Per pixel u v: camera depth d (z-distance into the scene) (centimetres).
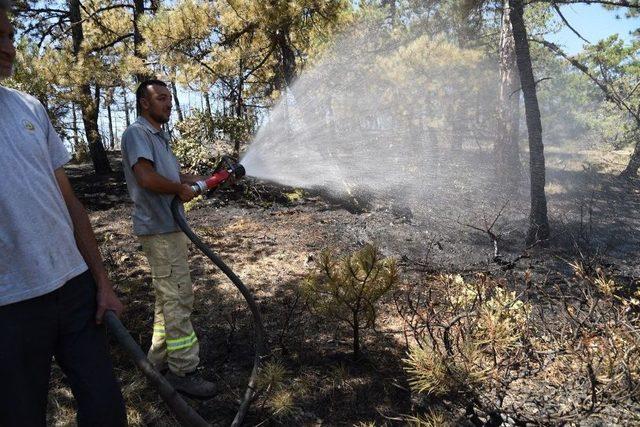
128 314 358
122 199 866
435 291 382
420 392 250
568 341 250
